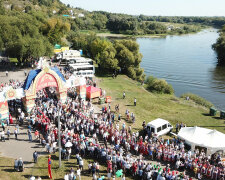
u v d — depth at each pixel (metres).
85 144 28.78
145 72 96.56
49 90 48.16
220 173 24.81
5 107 35.41
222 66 107.88
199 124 42.59
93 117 37.38
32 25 75.25
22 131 33.44
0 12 93.12
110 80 69.00
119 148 28.95
